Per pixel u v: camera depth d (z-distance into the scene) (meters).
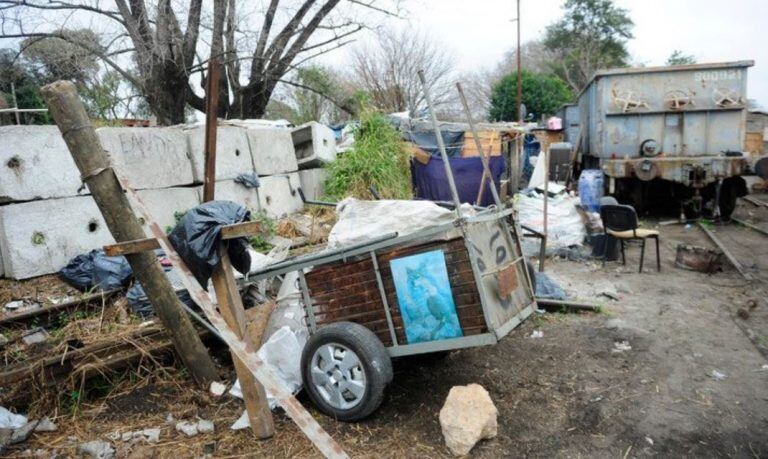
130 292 4.81
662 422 3.47
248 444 3.32
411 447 3.26
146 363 4.12
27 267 5.12
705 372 4.15
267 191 8.23
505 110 33.59
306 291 3.87
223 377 4.20
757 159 9.70
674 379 4.05
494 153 12.34
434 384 4.05
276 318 4.45
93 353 3.93
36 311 4.53
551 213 8.59
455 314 3.39
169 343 4.20
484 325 3.32
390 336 3.60
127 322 4.59
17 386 3.80
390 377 3.45
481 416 3.21
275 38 14.81
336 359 3.54
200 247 2.99
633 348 4.64
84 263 5.17
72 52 11.57
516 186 12.84
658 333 4.97
